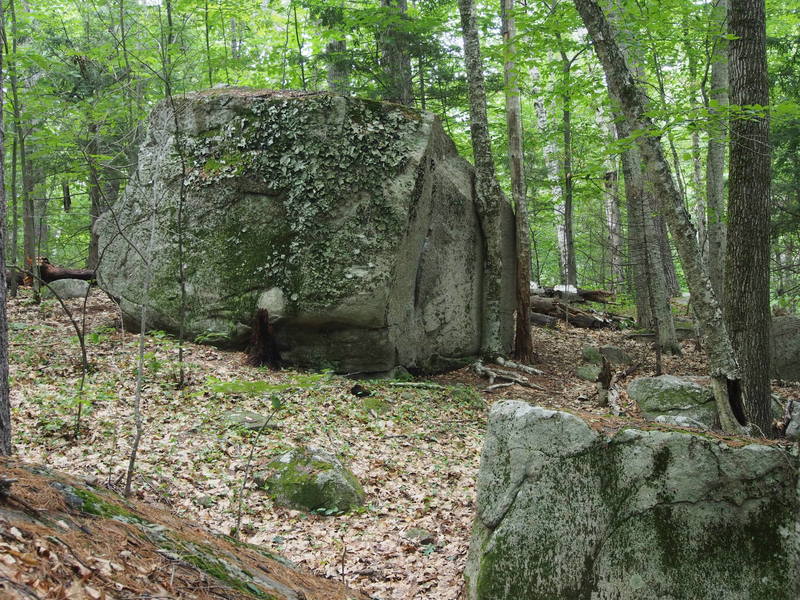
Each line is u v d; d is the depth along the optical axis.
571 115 23.75
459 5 13.54
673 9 12.29
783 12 16.75
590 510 3.64
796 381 12.82
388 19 13.88
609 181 21.00
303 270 10.89
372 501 6.35
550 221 25.31
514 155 14.19
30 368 8.91
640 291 17.16
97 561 2.06
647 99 13.12
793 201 14.83
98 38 14.93
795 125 13.26
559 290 19.58
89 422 7.18
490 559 3.73
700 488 3.50
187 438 7.13
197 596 2.18
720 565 3.42
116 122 12.70
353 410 8.98
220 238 11.32
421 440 8.44
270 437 7.48
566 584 3.60
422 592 4.57
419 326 12.22
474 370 12.88
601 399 10.87
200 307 11.42
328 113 11.05
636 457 3.60
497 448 3.92
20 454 6.05
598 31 7.01
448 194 12.66
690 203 29.88
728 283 7.97
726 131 9.94
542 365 13.84
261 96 11.42
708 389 9.19
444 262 12.68
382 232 10.89
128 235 12.08
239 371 10.18
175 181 11.56
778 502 3.41
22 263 15.67
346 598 3.08
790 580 3.33
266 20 17.36
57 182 15.90
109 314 12.65
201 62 17.28
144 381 8.88
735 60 7.88
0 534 1.92
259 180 11.14
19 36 13.05
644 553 3.52
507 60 12.33
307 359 11.12
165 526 2.69
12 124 13.57
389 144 11.10
